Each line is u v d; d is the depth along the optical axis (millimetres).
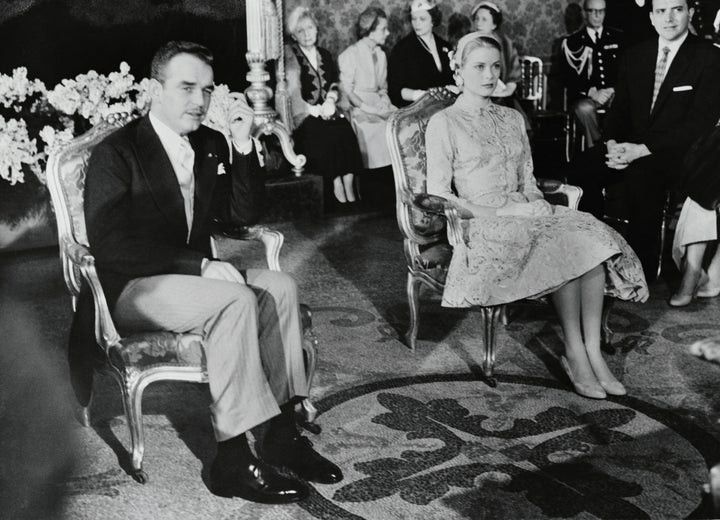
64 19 5805
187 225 2764
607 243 3133
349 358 3641
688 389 3279
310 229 5984
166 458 2770
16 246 5379
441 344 3807
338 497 2508
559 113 7234
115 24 6023
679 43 4645
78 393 2877
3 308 4254
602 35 7086
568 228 3199
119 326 2686
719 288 4430
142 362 2566
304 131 6555
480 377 3432
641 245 4688
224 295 2484
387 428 2977
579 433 2914
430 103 3721
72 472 2668
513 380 3398
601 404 3152
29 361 3578
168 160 2699
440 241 3676
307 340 2881
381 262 5137
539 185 3789
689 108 4574
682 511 2398
